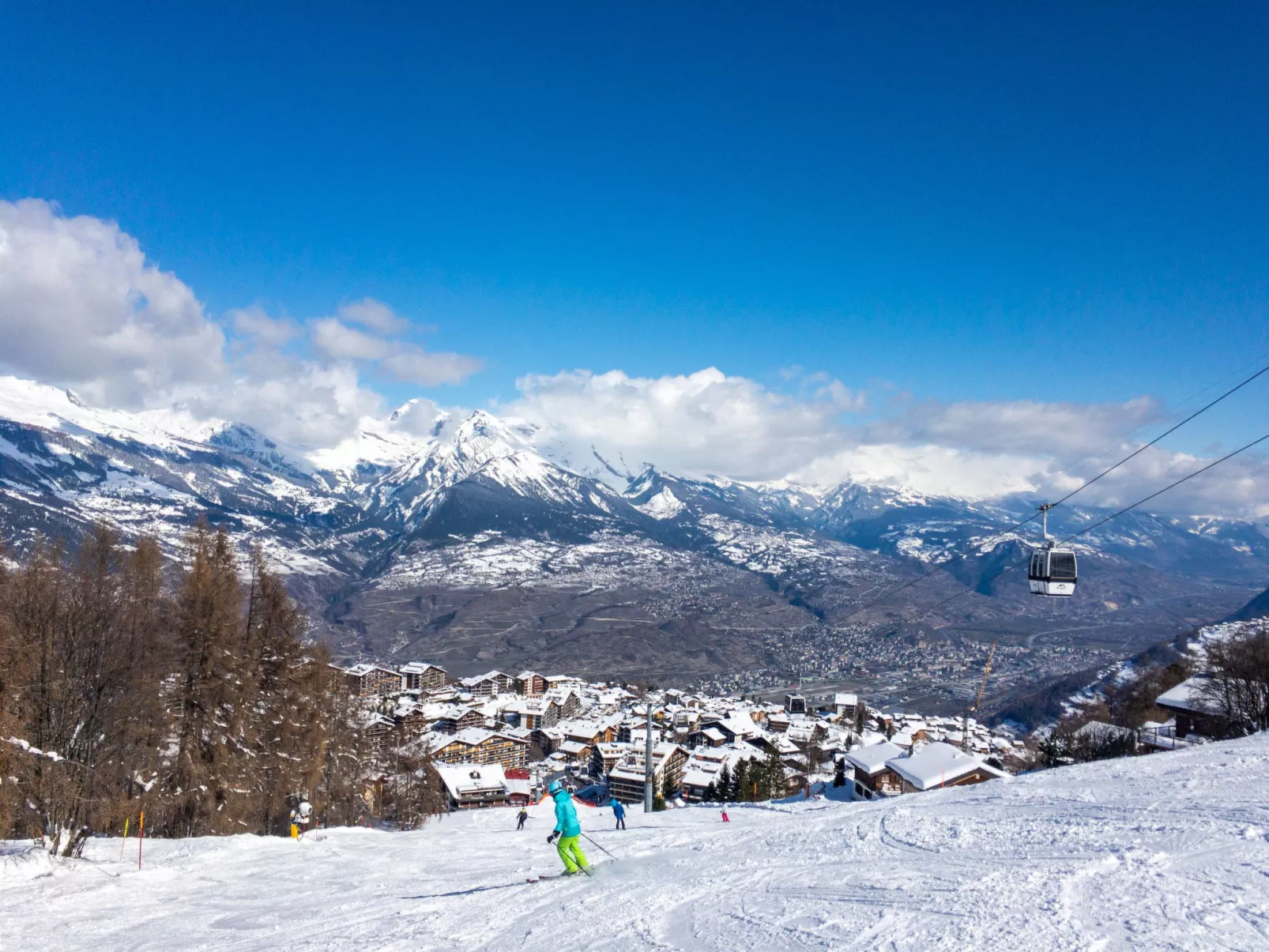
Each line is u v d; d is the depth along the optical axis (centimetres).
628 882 1400
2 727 2419
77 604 2889
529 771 11669
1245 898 798
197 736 3747
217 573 4094
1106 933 731
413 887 1819
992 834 1383
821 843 1600
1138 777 1798
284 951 1195
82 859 2561
